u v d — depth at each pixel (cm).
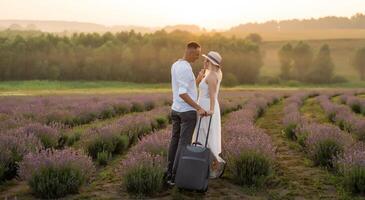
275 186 667
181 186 595
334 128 943
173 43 12506
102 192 620
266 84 12475
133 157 652
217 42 13238
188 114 611
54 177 598
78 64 11669
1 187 651
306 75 13125
